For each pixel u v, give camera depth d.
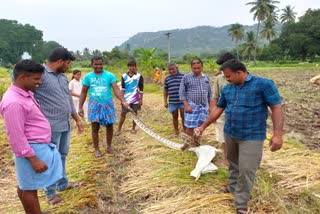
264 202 4.27
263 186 4.59
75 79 9.38
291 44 78.38
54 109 4.37
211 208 4.23
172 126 8.81
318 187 4.65
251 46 72.69
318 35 75.50
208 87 6.30
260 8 70.94
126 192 4.87
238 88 3.98
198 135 4.55
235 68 3.84
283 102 12.73
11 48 113.75
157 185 4.92
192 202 4.37
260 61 81.81
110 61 50.56
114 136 7.95
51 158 3.66
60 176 3.75
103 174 5.51
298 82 23.28
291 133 7.64
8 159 6.35
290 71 41.81
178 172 5.27
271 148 3.84
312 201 4.32
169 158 5.95
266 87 3.81
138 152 6.51
